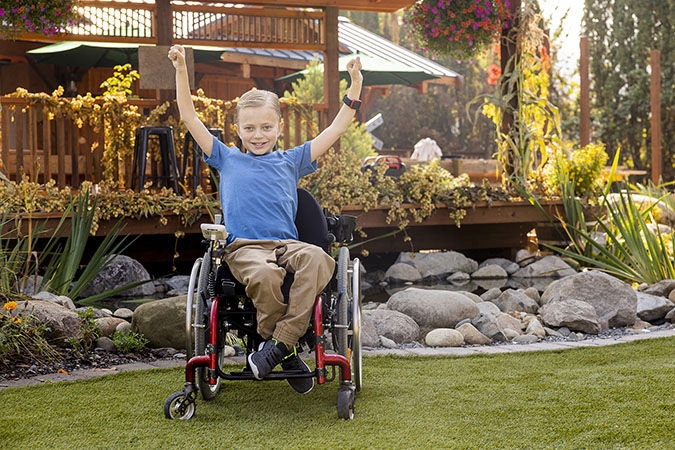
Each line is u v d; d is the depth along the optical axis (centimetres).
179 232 751
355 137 1330
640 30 2277
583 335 546
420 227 936
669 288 673
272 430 299
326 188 823
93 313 516
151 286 737
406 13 925
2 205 664
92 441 286
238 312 317
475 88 3325
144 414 322
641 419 299
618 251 802
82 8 874
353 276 339
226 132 810
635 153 2305
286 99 877
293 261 310
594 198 964
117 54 1126
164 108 786
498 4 905
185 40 889
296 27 928
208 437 290
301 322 301
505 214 913
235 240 324
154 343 476
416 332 524
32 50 1195
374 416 316
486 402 334
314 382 378
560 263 896
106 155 786
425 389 361
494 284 843
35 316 450
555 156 965
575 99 2470
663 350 443
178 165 850
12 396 352
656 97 1725
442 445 276
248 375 310
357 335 336
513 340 525
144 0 902
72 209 618
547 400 334
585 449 268
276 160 345
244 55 1423
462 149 3325
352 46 1694
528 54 946
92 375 395
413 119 3284
